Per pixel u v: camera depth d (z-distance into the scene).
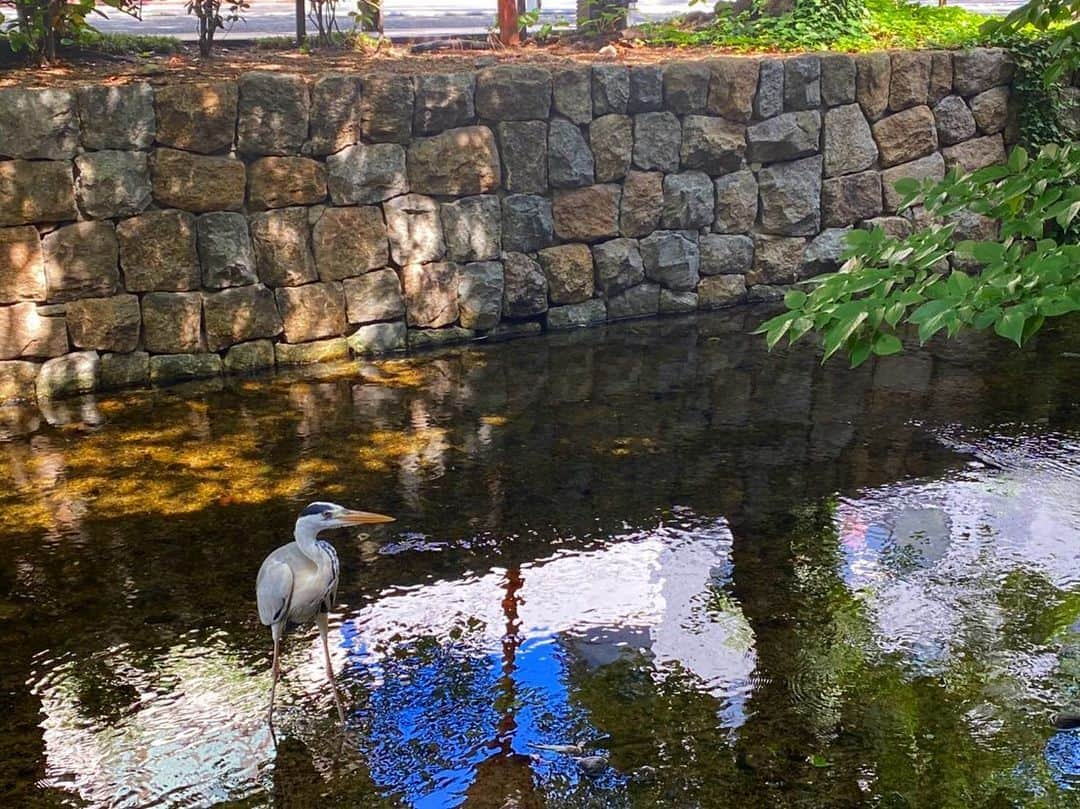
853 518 6.69
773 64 10.62
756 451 7.66
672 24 13.69
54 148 8.34
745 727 4.80
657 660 5.29
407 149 9.56
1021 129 11.88
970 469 7.34
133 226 8.69
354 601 5.82
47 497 6.91
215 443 7.76
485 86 9.73
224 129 8.87
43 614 5.66
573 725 4.82
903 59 11.20
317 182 9.26
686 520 6.68
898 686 5.09
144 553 6.24
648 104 10.30
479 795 4.39
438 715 4.91
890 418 8.22
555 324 10.38
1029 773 4.50
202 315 9.04
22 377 8.53
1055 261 3.31
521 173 9.98
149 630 5.54
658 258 10.62
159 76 9.69
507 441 7.83
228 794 4.40
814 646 5.41
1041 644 5.40
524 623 5.61
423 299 9.82
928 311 3.34
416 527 6.59
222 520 6.62
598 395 8.74
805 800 4.35
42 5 10.20
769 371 9.27
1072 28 4.72
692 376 9.16
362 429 8.03
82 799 4.36
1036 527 6.54
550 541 6.43
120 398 8.64
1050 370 9.19
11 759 4.59
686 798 4.36
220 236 8.95
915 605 5.75
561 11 18.14
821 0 12.43
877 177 11.32
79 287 8.58
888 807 4.30
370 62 11.05
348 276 9.49
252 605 5.77
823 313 3.61
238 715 4.90
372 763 4.59
